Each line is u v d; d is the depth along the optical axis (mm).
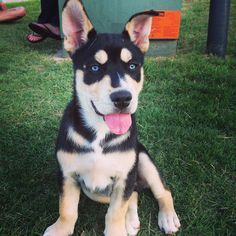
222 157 771
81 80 579
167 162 769
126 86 541
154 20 1271
